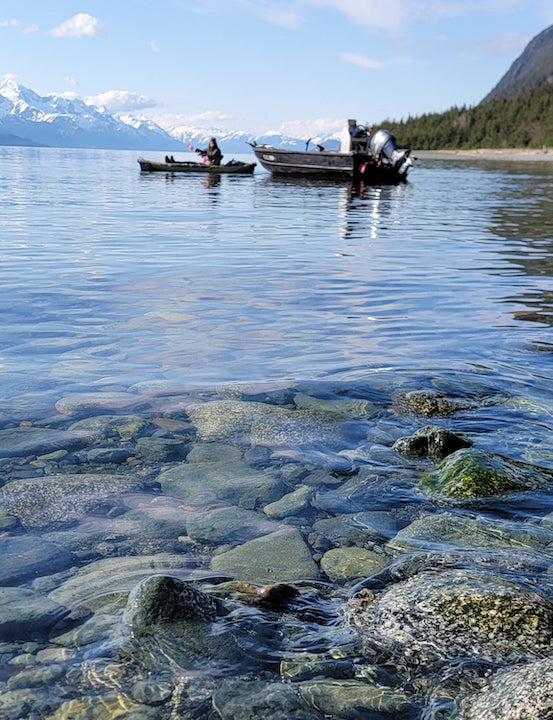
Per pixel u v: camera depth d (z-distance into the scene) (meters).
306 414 4.67
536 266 10.92
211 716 2.05
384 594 2.68
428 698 2.15
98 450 4.06
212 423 4.48
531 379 5.46
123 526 3.22
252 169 41.25
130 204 21.14
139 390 5.03
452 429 4.51
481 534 3.23
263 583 2.79
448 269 10.56
